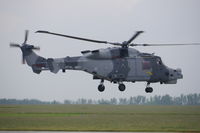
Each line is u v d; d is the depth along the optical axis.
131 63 110.38
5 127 69.31
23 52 112.12
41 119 84.56
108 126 72.44
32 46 112.31
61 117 90.50
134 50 111.50
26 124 74.31
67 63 108.94
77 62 108.56
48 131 65.56
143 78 111.38
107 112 111.81
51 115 97.19
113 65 109.31
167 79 113.75
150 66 111.94
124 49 109.94
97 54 108.69
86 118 88.44
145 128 70.00
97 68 108.62
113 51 109.62
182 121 82.19
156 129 68.75
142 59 111.56
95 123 77.31
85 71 109.06
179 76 114.94
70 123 76.88
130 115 98.62
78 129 67.81
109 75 109.25
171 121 82.19
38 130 66.38
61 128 68.81
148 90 114.81
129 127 71.25
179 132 66.00
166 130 67.75
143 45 109.62
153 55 112.94
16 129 67.06
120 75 109.50
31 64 111.94
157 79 112.88
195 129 69.19
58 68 109.19
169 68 114.31
